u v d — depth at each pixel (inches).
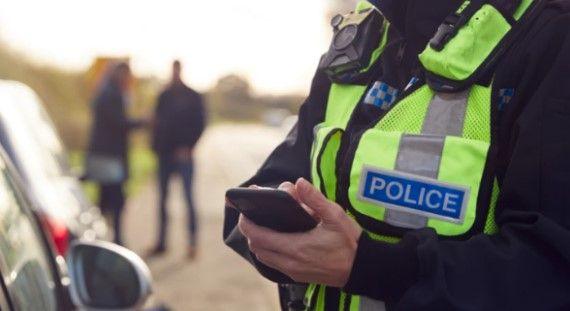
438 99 63.5
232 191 59.2
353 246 58.7
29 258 92.3
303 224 59.0
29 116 195.9
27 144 177.6
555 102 58.4
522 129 58.9
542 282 56.1
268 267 69.3
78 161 789.9
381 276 58.6
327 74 72.7
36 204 156.3
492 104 61.2
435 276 57.0
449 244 58.8
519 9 62.6
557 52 60.0
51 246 108.0
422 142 62.2
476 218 60.3
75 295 99.1
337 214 58.2
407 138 62.8
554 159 57.6
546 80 59.1
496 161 61.0
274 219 59.5
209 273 335.9
